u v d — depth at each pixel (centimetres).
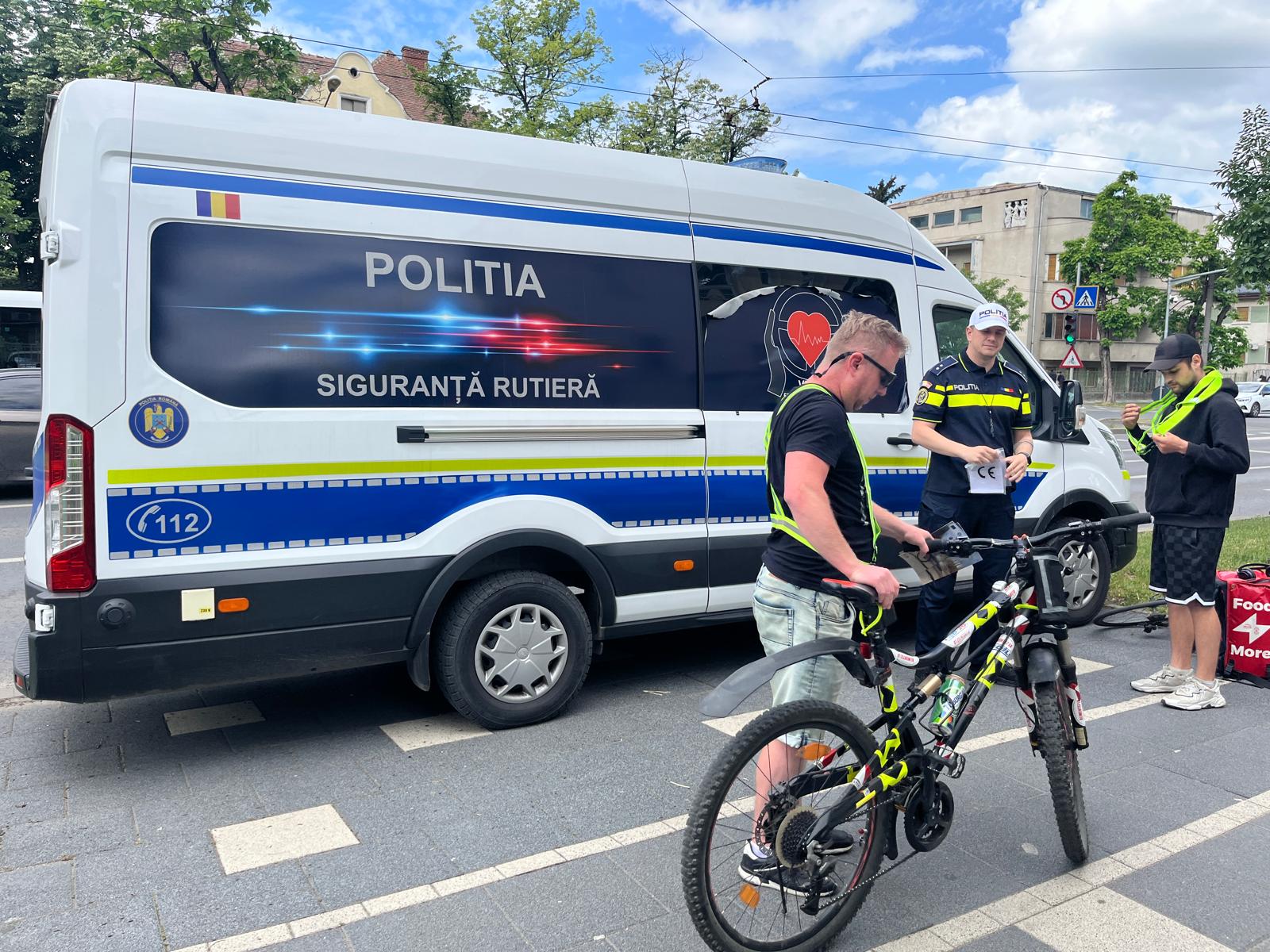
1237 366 4647
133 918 280
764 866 252
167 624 364
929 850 286
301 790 369
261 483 378
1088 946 271
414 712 459
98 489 351
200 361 367
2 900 289
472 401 421
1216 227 1296
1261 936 276
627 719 452
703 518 484
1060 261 4766
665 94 2531
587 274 449
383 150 402
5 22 2631
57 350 346
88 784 374
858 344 276
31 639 348
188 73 2050
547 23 2372
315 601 389
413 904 289
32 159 2686
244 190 374
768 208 508
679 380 475
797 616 282
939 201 5566
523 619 438
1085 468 613
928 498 492
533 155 437
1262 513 1273
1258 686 502
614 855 320
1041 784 379
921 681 289
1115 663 548
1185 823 347
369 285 398
